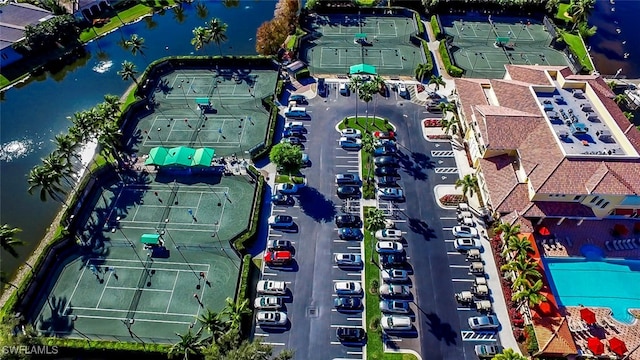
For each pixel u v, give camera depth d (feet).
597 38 469.98
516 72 358.23
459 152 338.54
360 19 499.10
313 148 344.28
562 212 275.18
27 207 311.88
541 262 265.13
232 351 196.75
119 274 266.16
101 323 244.63
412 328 241.55
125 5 536.01
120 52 466.70
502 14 506.89
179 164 317.22
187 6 547.08
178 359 228.43
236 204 304.71
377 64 431.43
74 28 474.49
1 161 347.15
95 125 320.91
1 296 260.42
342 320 245.45
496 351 229.25
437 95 389.60
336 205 303.89
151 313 248.52
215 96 395.96
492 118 305.32
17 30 454.81
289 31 461.78
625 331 241.55
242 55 457.68
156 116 374.84
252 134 358.23
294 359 230.68
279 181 318.86
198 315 247.29
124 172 326.44
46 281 262.67
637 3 525.75
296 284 261.44
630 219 290.35
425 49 436.76
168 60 427.33
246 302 229.45
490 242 280.92
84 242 282.56
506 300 251.60
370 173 322.96
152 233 287.28
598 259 273.75
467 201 301.02
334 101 386.52
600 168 275.18
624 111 378.32
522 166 286.05
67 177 326.44
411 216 296.30
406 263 270.67
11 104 402.93
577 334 239.50
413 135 353.92
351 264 268.62
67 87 422.41
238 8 543.39
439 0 501.15
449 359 230.07
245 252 274.57
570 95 330.75
